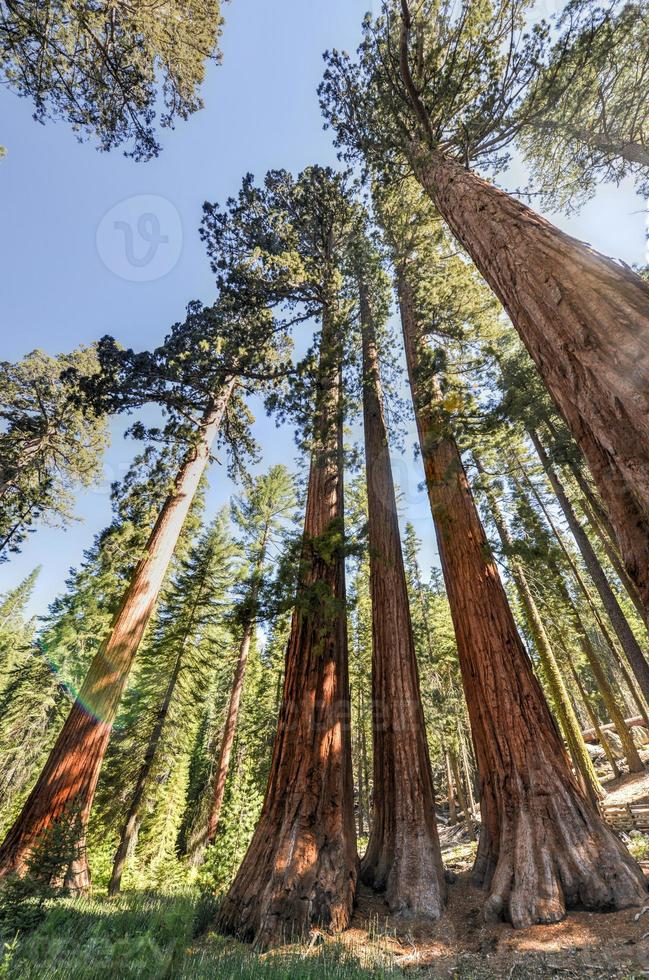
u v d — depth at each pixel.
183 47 7.63
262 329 10.83
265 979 2.62
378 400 10.38
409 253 11.01
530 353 2.86
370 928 4.21
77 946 2.73
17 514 15.63
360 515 10.05
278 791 5.28
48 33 6.50
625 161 8.98
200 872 10.46
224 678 22.11
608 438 2.00
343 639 6.80
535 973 3.12
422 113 6.84
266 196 12.70
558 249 2.88
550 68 6.62
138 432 11.09
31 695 16.45
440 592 21.02
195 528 16.17
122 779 12.41
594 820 4.62
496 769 5.27
